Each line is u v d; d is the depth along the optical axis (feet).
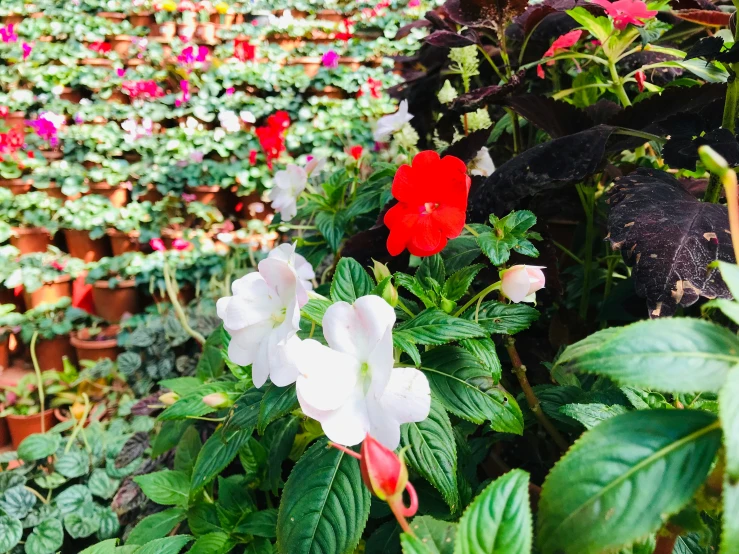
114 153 4.48
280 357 0.86
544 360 1.47
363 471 0.56
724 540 0.46
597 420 0.87
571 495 0.55
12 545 2.14
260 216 4.35
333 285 1.04
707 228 0.93
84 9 5.54
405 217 1.04
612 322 1.65
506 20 1.45
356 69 5.22
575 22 1.57
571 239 2.00
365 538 1.24
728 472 0.46
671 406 0.86
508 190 1.21
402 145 1.81
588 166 1.16
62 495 2.27
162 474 1.50
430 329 0.91
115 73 5.11
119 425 2.64
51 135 4.47
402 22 5.47
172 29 5.37
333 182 1.82
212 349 1.87
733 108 1.12
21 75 5.00
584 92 1.62
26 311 3.83
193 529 1.36
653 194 1.03
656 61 1.49
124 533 2.19
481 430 1.40
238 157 4.55
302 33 5.53
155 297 3.72
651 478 0.53
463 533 0.54
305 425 1.24
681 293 0.87
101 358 3.32
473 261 1.34
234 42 5.47
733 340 0.55
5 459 2.56
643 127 1.25
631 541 0.52
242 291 0.93
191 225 4.25
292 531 0.89
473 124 1.49
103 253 4.18
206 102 4.91
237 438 1.14
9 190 4.21
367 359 0.79
